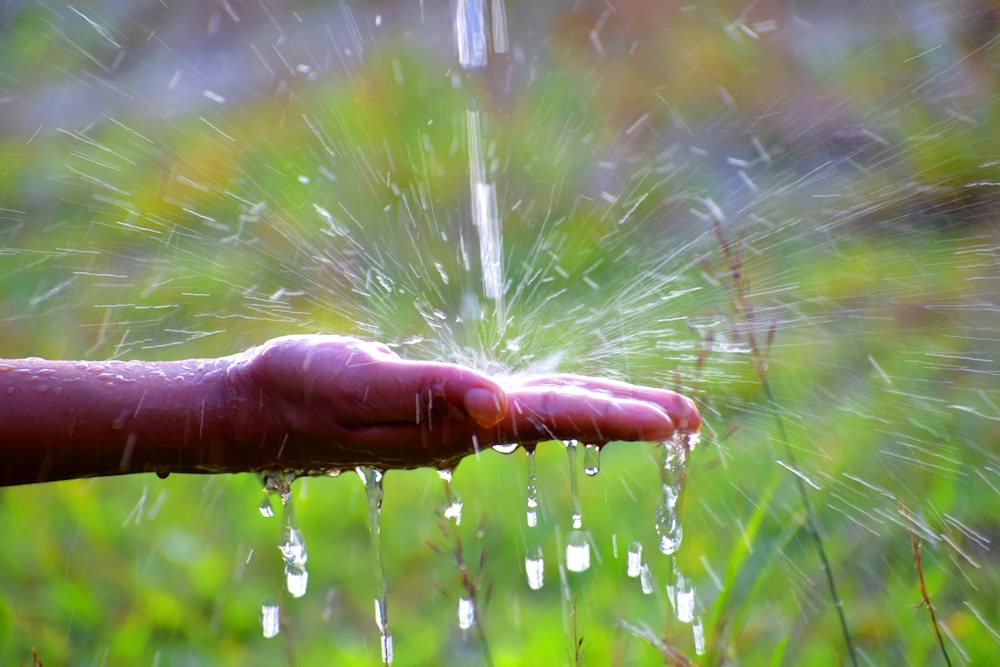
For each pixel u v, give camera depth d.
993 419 5.71
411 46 11.23
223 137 9.85
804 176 8.55
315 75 10.91
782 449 5.51
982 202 7.89
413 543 5.52
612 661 4.27
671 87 10.05
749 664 4.25
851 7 10.03
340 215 8.54
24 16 10.95
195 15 11.32
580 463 6.06
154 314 7.41
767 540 4.78
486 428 3.01
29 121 10.05
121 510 5.65
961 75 9.15
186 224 8.55
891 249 7.47
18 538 5.33
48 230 8.38
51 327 7.25
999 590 4.57
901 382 6.07
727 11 10.55
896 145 8.63
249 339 7.07
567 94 10.23
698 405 5.59
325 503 5.84
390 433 3.04
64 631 4.78
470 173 9.07
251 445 3.15
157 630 4.84
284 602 5.05
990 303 6.79
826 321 6.70
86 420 3.02
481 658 4.56
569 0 11.16
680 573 3.53
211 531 5.57
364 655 4.66
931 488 5.17
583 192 8.74
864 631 4.38
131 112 10.15
